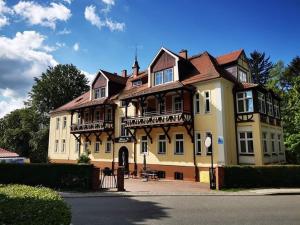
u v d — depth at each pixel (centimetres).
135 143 2730
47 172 1619
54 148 3772
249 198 1403
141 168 2642
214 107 2191
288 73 3969
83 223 859
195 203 1244
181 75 2475
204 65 2462
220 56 2698
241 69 2536
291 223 874
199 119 2278
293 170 1878
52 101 4866
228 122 2198
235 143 2238
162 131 2519
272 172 1850
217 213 1022
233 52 2614
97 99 3222
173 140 2420
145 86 2816
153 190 1667
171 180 2295
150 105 2680
